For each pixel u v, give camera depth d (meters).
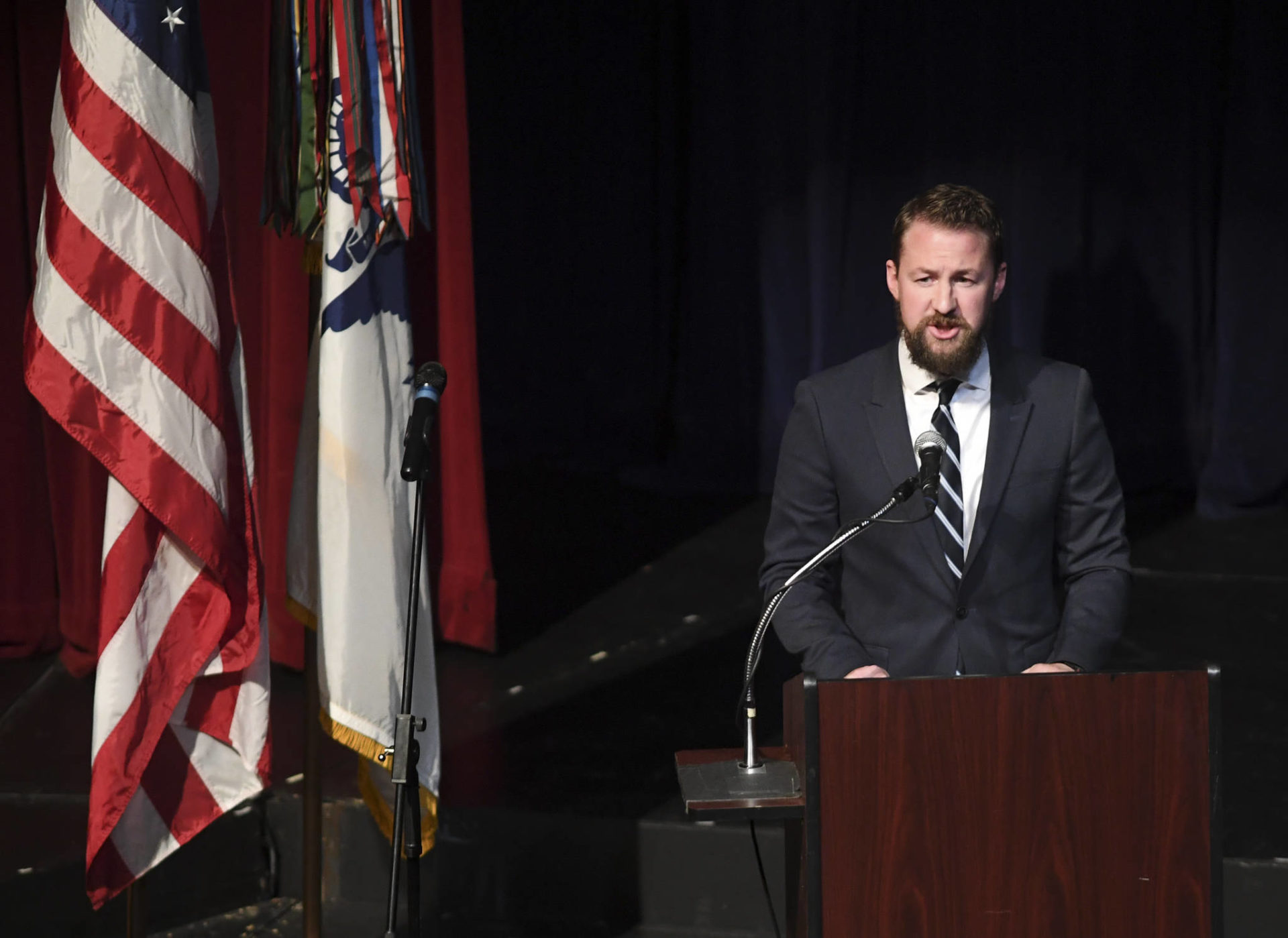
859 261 18.72
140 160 7.48
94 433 7.45
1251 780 10.29
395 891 6.45
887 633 7.36
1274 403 17.97
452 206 13.09
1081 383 7.49
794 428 7.71
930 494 6.11
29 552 13.12
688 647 13.82
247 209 12.29
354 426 8.20
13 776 10.53
